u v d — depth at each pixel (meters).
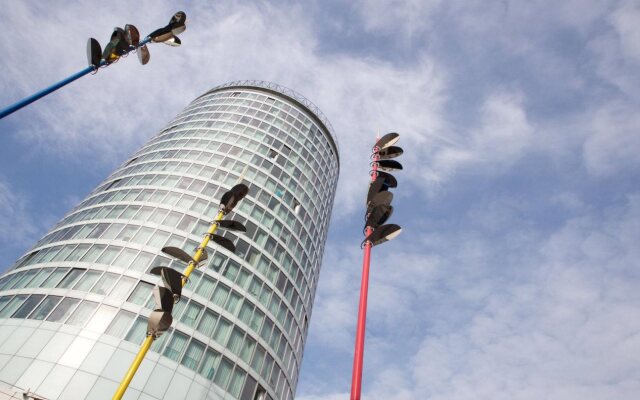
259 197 52.84
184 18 17.94
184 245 41.09
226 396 32.75
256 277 43.72
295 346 44.53
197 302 36.81
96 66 15.87
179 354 32.41
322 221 63.53
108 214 44.34
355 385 7.16
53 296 33.94
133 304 33.84
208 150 56.66
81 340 30.06
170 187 48.31
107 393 27.64
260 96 76.12
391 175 11.71
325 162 72.88
